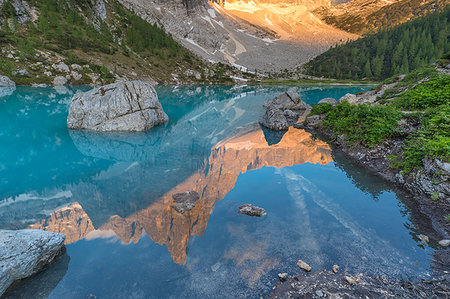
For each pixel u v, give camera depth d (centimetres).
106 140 1750
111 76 7375
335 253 562
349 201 832
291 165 1228
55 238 557
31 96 3709
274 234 642
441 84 1574
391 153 1169
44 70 6122
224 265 526
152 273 507
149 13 17950
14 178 1094
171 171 1180
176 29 18862
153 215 766
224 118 2680
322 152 1424
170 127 2189
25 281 490
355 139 1413
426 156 882
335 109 1973
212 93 5872
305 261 536
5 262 459
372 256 549
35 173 1155
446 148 779
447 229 639
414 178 885
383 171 1077
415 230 651
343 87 9112
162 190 962
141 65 9700
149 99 2138
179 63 12250
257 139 1762
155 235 652
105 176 1122
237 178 1069
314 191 918
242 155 1410
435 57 12406
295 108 3356
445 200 745
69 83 6172
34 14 9044
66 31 9012
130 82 2127
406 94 1691
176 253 568
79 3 11469
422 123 1160
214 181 1041
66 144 1633
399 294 439
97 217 759
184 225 699
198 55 15712
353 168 1159
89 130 1983
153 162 1312
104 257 562
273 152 1445
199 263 534
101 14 12369
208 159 1352
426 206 761
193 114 2898
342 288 455
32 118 2284
